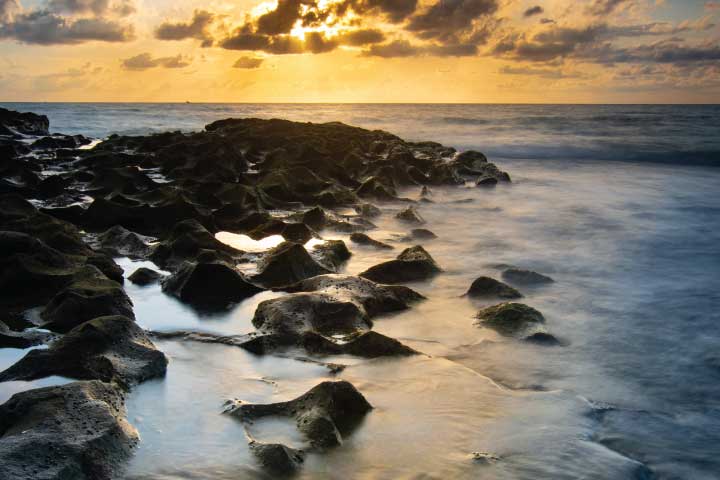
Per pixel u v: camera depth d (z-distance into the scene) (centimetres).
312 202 1340
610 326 640
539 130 4144
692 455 399
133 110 9806
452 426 419
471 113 7894
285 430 402
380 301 667
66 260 713
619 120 5153
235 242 936
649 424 436
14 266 655
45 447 339
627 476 369
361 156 2000
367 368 506
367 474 361
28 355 474
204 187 1252
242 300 677
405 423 420
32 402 382
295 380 484
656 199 1541
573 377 514
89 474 340
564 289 775
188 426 406
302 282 707
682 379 512
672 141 3127
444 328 620
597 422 437
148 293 703
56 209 1034
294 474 357
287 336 554
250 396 453
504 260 922
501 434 411
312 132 2453
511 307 635
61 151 2136
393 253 930
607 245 1031
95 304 586
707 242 1055
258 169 1752
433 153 2402
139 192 1316
